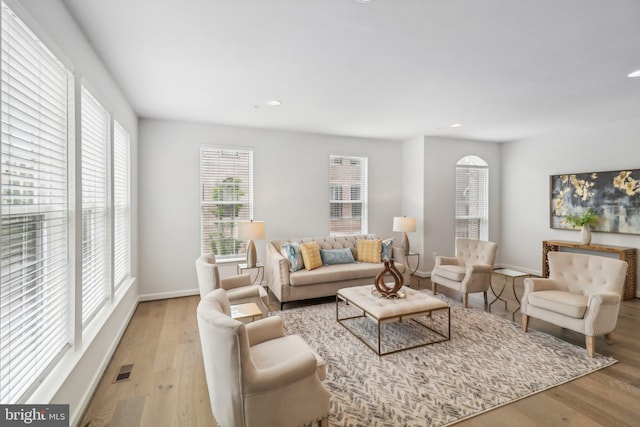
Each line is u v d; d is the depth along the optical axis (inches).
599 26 82.0
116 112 119.8
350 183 224.5
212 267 112.5
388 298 123.6
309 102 144.0
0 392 50.3
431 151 221.1
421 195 220.5
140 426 74.9
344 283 169.3
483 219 243.3
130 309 142.3
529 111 159.9
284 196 201.0
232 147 187.0
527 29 83.5
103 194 107.9
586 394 87.1
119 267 130.2
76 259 76.3
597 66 107.0
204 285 118.3
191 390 89.3
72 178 76.2
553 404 82.8
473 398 85.0
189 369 100.4
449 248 229.1
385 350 112.3
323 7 73.5
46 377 65.1
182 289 177.8
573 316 111.0
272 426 62.6
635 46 92.7
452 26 82.0
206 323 63.0
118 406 82.0
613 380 93.9
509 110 158.1
